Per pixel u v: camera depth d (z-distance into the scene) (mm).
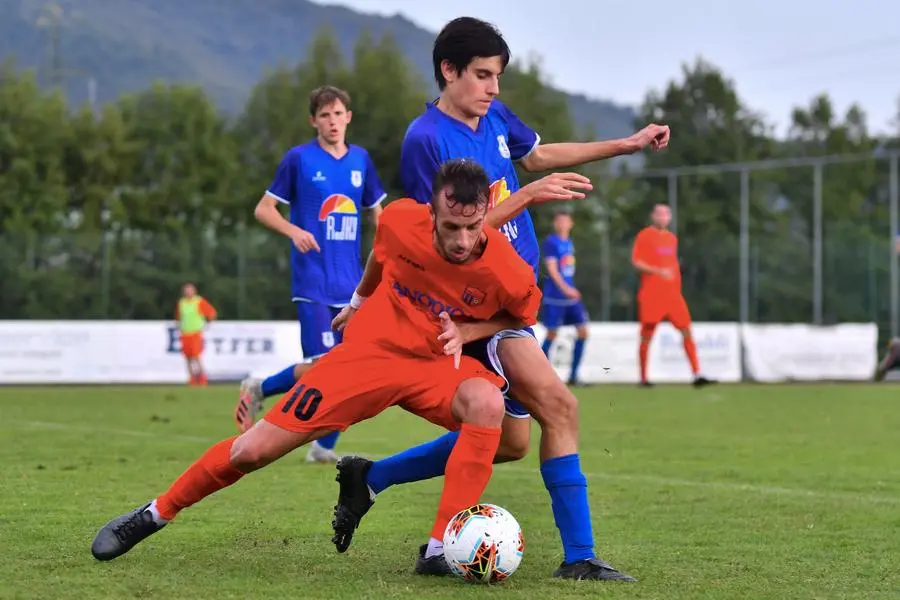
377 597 8875
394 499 14633
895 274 60812
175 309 56125
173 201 83438
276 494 14914
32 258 54406
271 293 57312
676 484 16422
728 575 10008
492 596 8938
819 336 53938
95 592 8977
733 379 52156
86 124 84312
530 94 89875
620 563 10562
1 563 10172
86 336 48594
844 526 12828
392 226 9633
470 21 10742
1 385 47031
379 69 83688
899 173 106125
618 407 32219
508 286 9641
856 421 27719
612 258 61562
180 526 12344
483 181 9000
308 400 9719
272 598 8820
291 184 19156
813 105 118688
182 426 25562
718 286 63375
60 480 16031
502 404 9742
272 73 93938
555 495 10008
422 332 9805
